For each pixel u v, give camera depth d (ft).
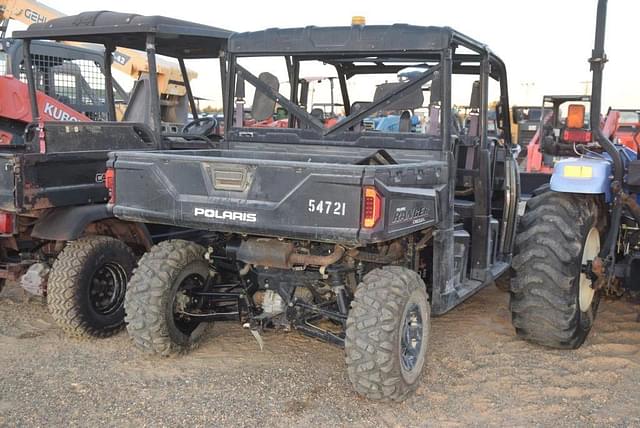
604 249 15.08
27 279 15.97
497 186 18.45
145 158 13.03
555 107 20.99
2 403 12.44
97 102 29.19
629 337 16.35
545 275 14.61
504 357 15.05
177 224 12.81
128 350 15.48
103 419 11.89
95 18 18.38
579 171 14.64
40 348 15.48
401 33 14.05
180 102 33.47
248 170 12.02
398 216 11.79
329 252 13.12
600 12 14.37
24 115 23.89
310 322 14.28
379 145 14.62
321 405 12.57
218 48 20.76
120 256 16.62
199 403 12.57
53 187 15.70
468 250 16.08
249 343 15.94
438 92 13.97
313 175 11.44
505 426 11.82
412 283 12.61
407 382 12.59
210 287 15.43
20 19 32.32
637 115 29.48
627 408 12.51
